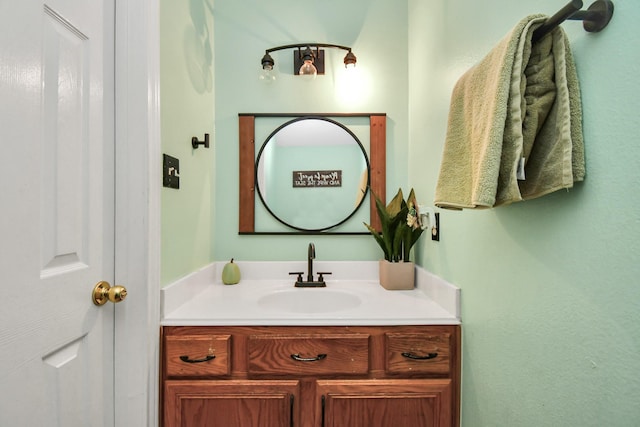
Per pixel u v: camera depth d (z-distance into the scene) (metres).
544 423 0.56
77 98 0.70
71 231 0.68
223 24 1.41
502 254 0.70
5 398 0.54
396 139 1.43
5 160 0.54
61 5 0.65
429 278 1.12
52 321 0.64
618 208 0.42
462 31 0.90
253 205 1.42
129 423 0.83
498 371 0.72
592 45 0.46
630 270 0.41
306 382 0.91
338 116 1.43
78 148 0.70
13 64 0.55
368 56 1.43
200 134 1.23
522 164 0.49
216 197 1.41
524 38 0.50
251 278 1.40
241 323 0.91
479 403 0.80
